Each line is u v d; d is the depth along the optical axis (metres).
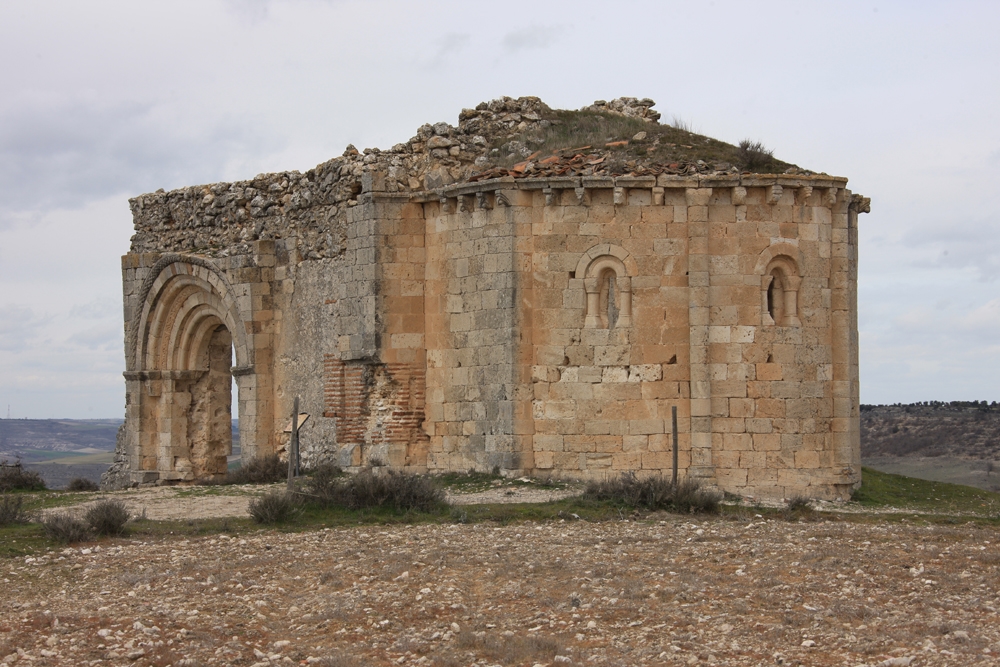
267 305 35.78
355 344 31.23
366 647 14.37
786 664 13.56
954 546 20.67
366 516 23.73
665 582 17.52
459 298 29.83
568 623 15.39
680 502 24.78
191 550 20.16
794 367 28.53
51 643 14.26
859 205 30.73
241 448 35.84
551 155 31.64
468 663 13.72
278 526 22.75
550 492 26.42
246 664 13.70
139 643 14.27
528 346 28.41
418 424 30.50
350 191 32.25
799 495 27.42
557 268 28.36
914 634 14.68
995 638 14.39
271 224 36.38
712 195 28.48
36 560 19.14
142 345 39.72
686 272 28.28
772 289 28.92
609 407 28.05
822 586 17.30
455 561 18.97
